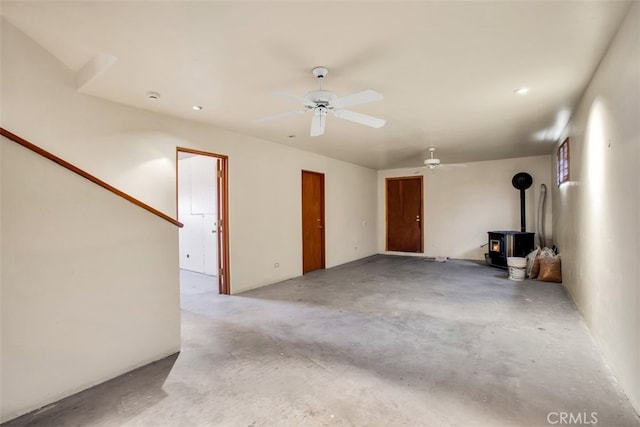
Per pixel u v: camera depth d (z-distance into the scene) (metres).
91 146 2.96
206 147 4.04
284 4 1.70
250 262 4.68
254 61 2.36
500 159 6.85
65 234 2.02
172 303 2.63
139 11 1.78
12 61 2.38
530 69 2.52
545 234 6.34
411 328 3.09
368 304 3.88
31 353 1.87
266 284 4.93
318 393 2.03
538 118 3.83
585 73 2.61
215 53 2.24
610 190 2.29
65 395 2.01
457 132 4.49
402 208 8.09
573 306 3.71
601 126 2.48
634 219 1.86
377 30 1.96
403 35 2.01
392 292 4.42
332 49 2.19
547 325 3.12
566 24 1.92
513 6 1.73
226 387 2.11
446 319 3.32
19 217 1.82
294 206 5.51
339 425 1.73
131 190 3.29
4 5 1.81
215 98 3.10
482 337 2.86
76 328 2.06
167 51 2.21
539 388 2.05
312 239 6.10
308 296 4.27
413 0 1.67
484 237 7.09
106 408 1.90
